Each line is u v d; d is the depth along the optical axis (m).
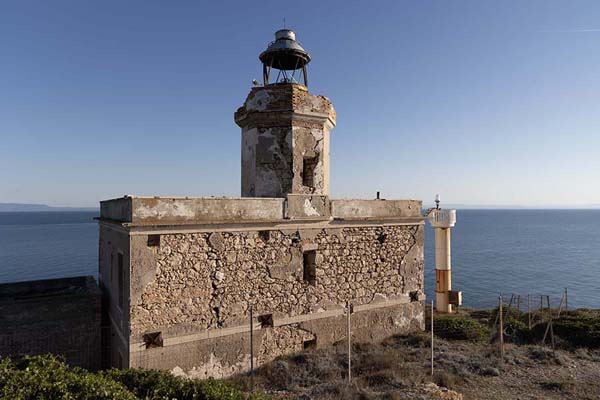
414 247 16.41
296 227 13.23
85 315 12.63
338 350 13.30
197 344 11.23
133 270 10.31
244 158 15.48
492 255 69.50
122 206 11.47
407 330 15.97
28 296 15.02
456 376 11.16
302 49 15.76
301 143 14.55
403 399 9.22
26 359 7.62
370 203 15.17
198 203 11.34
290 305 13.05
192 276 11.23
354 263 14.64
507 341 15.36
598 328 15.28
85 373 7.41
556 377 11.23
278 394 10.19
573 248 80.94
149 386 7.34
